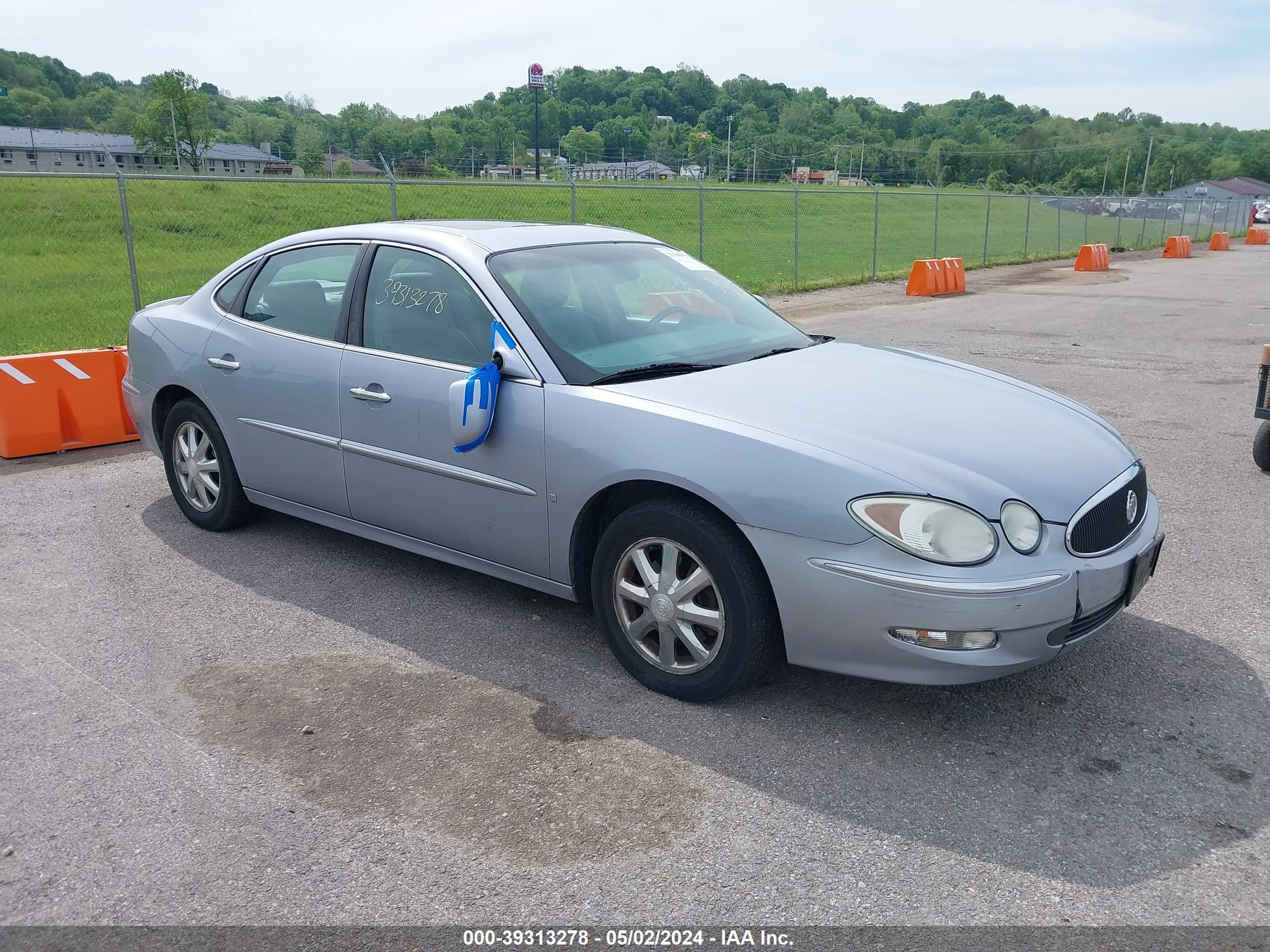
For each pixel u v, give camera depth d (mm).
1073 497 3148
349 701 3486
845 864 2631
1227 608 4270
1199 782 3002
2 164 96188
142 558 4848
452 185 13312
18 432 6645
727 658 3289
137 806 2887
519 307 3832
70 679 3645
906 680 3062
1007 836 2744
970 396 3713
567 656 3824
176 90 86188
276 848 2707
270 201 25172
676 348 3965
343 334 4340
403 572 4676
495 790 2959
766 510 3123
